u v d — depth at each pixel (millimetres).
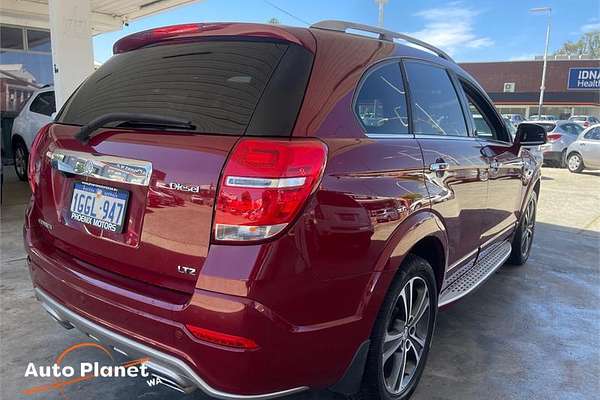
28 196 7355
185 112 1917
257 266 1642
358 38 2365
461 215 2922
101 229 2057
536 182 4766
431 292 2607
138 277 1934
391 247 2121
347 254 1894
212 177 1710
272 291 1673
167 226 1818
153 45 2332
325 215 1786
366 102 2195
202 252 1731
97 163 2061
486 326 3451
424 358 2637
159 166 1839
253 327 1651
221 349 1668
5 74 10961
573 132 14398
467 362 2945
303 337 1785
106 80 2412
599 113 48906
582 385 2736
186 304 1716
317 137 1840
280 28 2051
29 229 2486
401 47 2672
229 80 1927
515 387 2697
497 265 3738
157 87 2102
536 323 3521
